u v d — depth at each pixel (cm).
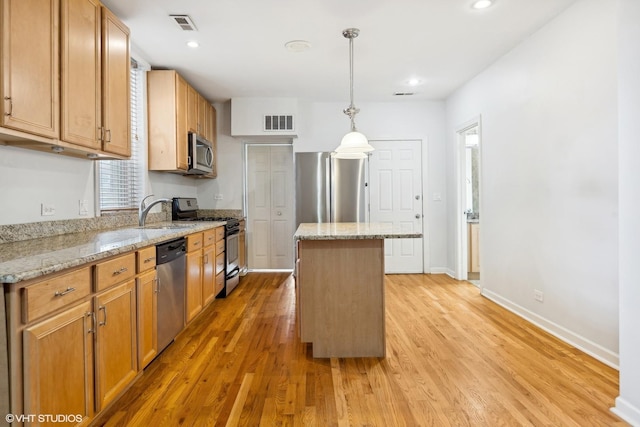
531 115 320
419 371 233
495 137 382
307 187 507
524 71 330
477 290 441
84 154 254
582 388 209
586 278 257
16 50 171
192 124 424
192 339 292
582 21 259
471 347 270
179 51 350
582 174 259
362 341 257
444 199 539
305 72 411
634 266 177
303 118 532
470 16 287
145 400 200
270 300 409
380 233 248
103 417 183
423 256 543
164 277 255
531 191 321
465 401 197
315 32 312
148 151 375
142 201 344
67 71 207
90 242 211
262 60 374
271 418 183
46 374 138
